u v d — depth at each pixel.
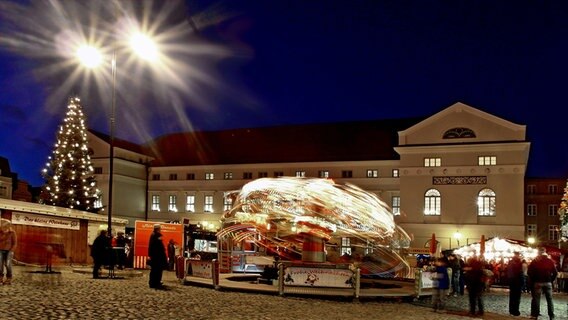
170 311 15.67
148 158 78.31
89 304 15.94
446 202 60.81
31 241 31.72
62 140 55.94
